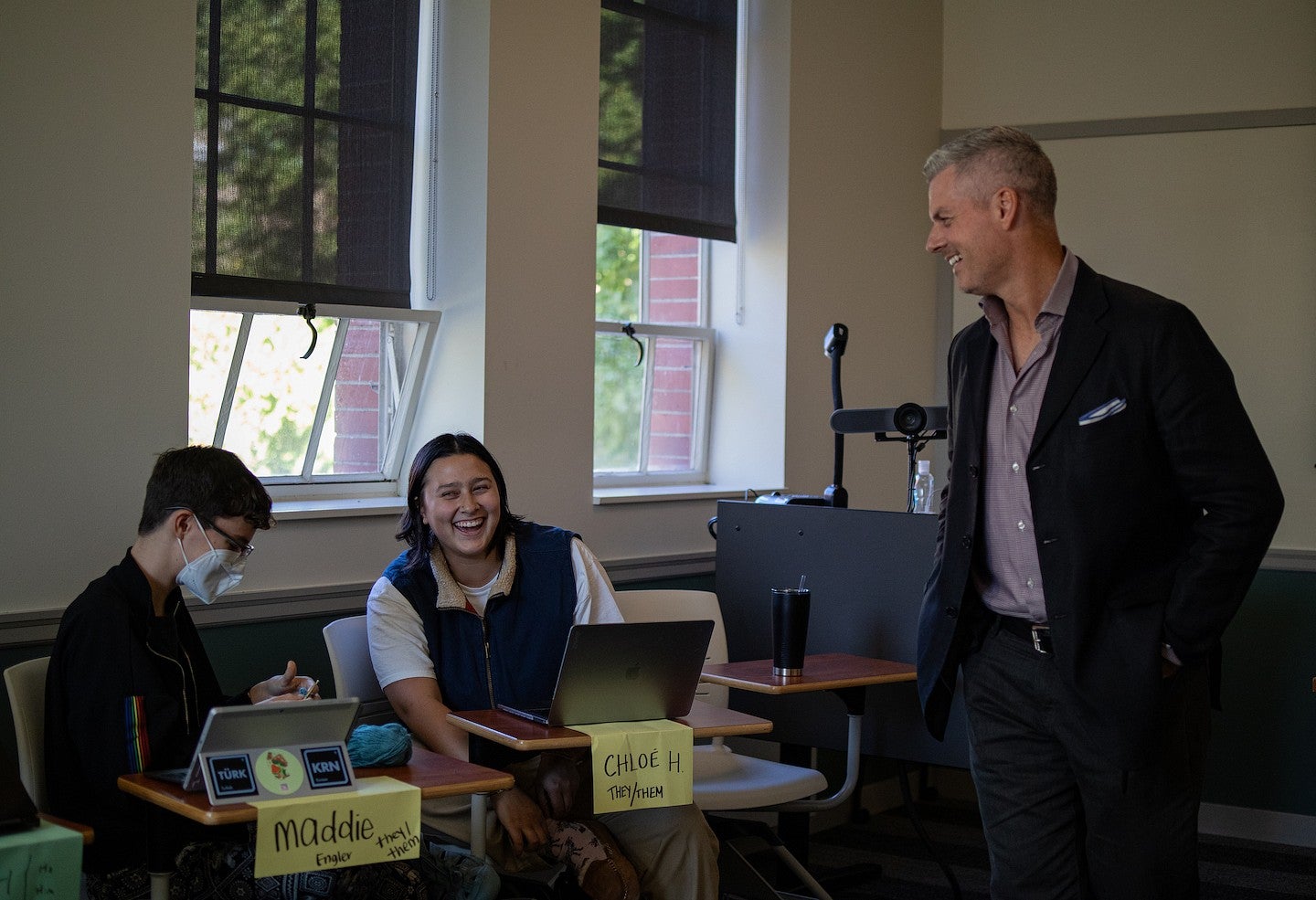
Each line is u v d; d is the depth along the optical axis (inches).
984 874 155.9
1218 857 167.3
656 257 170.4
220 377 123.5
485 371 133.8
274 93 124.1
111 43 106.0
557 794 99.1
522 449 138.3
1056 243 85.1
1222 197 180.5
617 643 87.0
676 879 99.9
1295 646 173.6
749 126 174.1
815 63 175.6
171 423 110.6
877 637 127.6
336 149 129.6
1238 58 179.8
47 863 65.6
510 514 112.9
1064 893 86.0
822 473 178.9
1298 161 176.7
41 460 102.8
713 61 169.5
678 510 160.4
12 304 100.8
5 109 100.0
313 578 122.8
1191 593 77.9
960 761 122.3
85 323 105.0
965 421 88.4
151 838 73.2
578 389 144.6
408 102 136.1
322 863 70.9
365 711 105.0
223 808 68.7
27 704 81.6
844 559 130.4
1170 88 183.3
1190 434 77.7
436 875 88.8
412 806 74.3
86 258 104.9
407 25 135.6
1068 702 81.3
